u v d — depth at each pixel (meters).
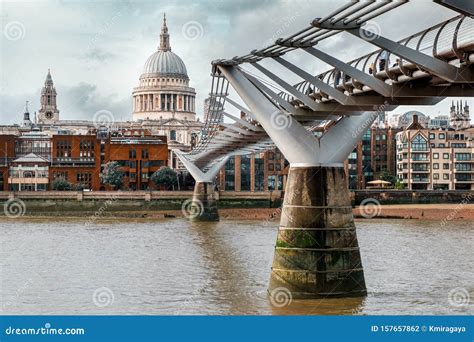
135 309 35.44
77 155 149.12
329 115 39.44
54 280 44.69
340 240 36.03
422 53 26.02
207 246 66.25
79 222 104.06
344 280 36.03
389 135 156.38
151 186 151.38
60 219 112.31
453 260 53.75
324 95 36.47
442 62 26.00
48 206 123.88
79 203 124.44
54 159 148.75
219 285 42.38
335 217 36.06
